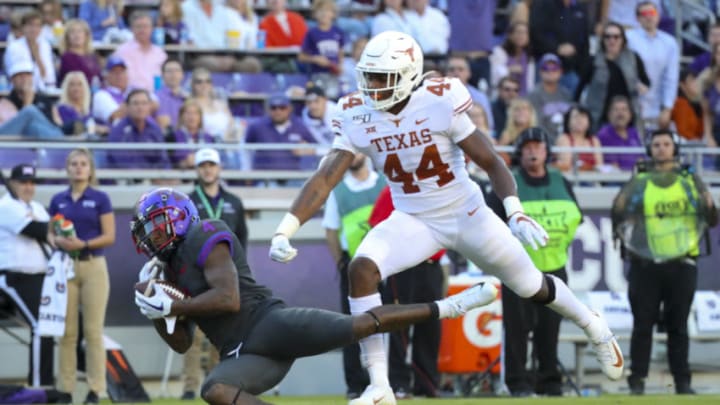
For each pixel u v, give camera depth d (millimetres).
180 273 17781
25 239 33969
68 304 33188
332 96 47438
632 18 52906
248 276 17984
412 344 33406
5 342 38375
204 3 49000
